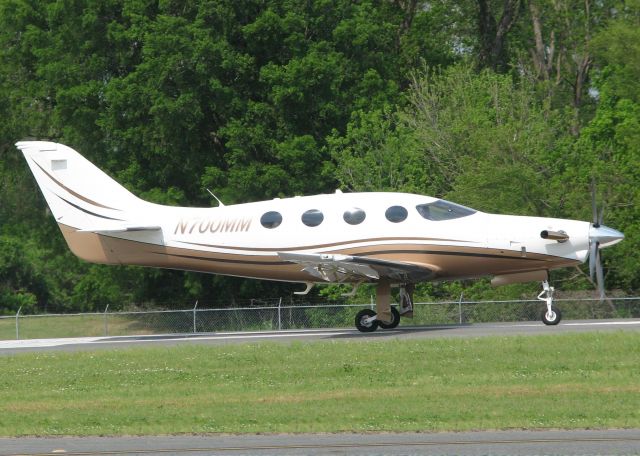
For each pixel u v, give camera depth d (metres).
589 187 119.06
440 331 82.62
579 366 60.09
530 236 83.75
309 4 145.62
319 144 141.88
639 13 149.88
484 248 84.00
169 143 138.00
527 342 68.62
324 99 139.50
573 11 173.50
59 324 113.00
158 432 47.09
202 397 56.16
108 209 95.31
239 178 133.62
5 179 162.38
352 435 45.19
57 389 61.69
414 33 170.62
